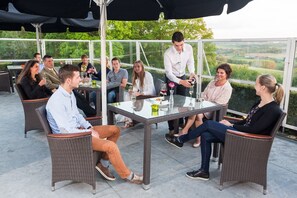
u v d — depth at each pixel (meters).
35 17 4.54
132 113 2.35
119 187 2.31
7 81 6.32
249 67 4.32
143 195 2.19
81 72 5.20
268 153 2.10
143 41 6.91
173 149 3.20
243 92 4.44
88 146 2.07
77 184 2.34
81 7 2.95
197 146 3.27
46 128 2.09
